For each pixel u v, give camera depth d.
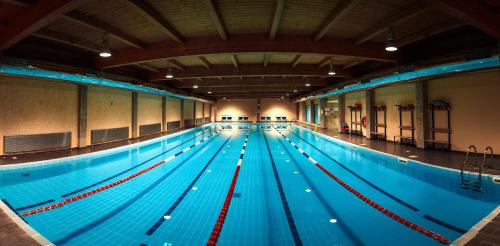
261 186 4.34
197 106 19.83
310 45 4.91
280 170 5.50
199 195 3.87
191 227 2.81
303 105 21.66
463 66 4.54
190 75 8.16
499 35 3.53
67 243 2.45
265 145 9.35
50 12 3.05
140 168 5.66
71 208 3.31
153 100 11.89
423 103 6.85
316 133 12.62
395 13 3.82
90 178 4.79
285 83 10.91
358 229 2.78
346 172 5.27
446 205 3.38
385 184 4.39
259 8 3.69
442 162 5.23
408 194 3.87
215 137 11.91
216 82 11.39
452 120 6.38
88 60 6.44
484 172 4.37
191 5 3.56
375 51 5.38
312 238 2.59
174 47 5.11
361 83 7.70
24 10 3.39
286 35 4.84
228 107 24.28
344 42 5.09
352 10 3.76
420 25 4.24
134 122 10.09
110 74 7.36
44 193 3.90
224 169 5.61
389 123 8.61
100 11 3.70
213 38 4.88
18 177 4.76
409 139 7.69
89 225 2.83
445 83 6.48
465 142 6.16
